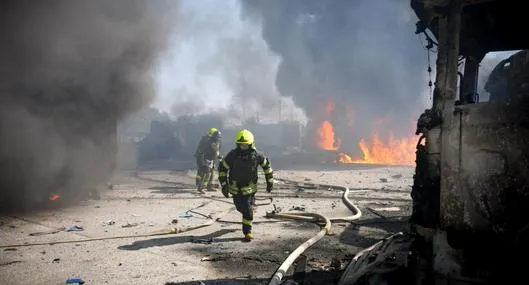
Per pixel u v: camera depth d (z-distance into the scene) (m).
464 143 2.85
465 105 2.87
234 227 6.81
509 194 2.71
